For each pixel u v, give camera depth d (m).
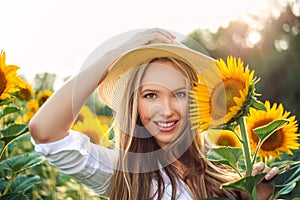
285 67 14.37
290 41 14.71
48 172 4.61
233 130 2.28
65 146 2.47
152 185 2.50
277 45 15.77
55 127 2.44
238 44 17.70
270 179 2.37
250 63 15.02
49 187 4.41
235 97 2.18
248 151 2.30
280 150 2.79
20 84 3.33
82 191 4.43
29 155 3.25
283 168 2.43
